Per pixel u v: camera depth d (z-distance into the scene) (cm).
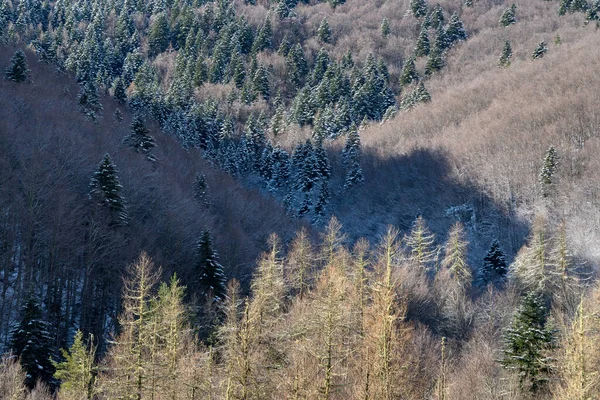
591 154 8206
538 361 2653
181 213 5231
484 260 6350
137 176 5481
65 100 7756
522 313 2872
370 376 2103
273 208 7575
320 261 5125
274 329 2498
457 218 8294
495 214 8094
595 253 6181
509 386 2712
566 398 1878
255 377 2061
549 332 2767
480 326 4188
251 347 2138
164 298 2797
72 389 2416
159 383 2270
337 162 10431
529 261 5084
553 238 5794
